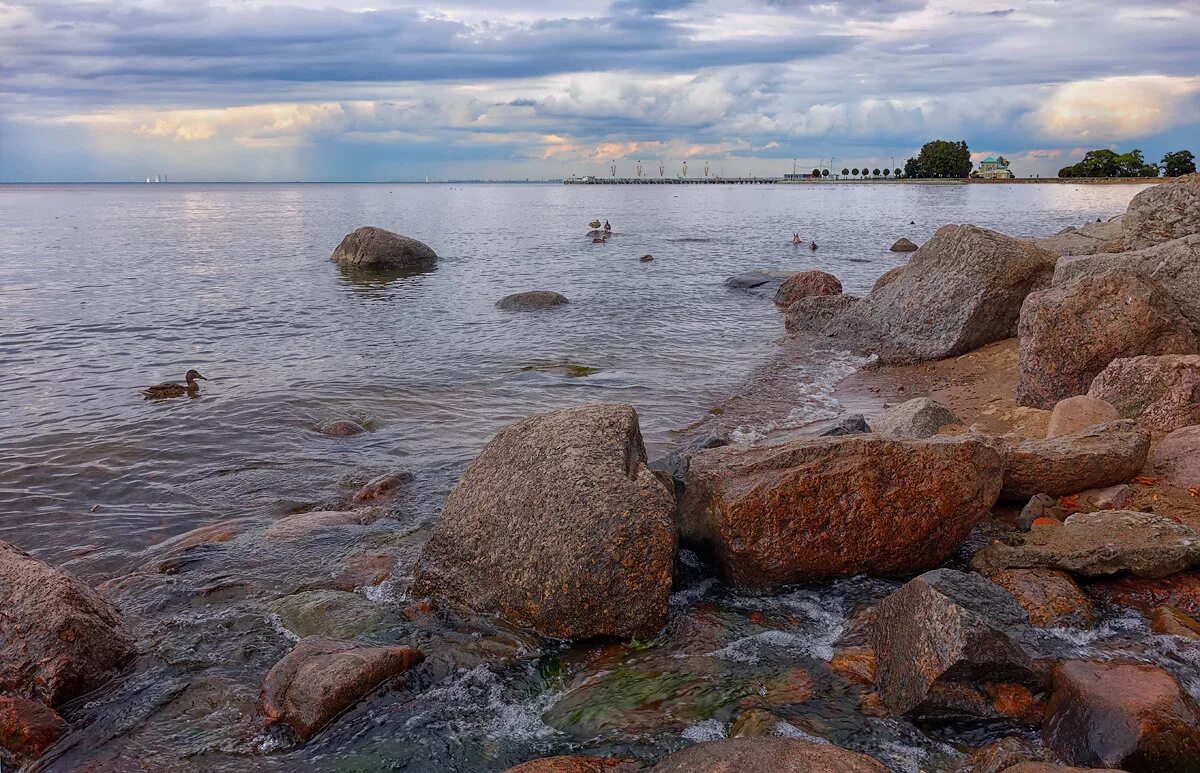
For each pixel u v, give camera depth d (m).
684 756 5.33
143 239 53.03
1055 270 14.90
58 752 6.24
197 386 16.48
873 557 8.12
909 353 18.17
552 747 6.15
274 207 109.94
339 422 13.91
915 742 5.92
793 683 6.66
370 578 8.70
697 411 15.05
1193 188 16.78
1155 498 9.01
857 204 101.75
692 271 35.56
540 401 15.70
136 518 10.50
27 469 12.05
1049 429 10.72
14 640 6.98
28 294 28.45
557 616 7.52
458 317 24.69
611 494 7.64
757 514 8.00
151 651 7.50
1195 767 5.25
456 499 8.52
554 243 49.72
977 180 195.38
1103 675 5.90
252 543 9.52
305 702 6.46
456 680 7.01
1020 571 7.67
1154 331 12.23
